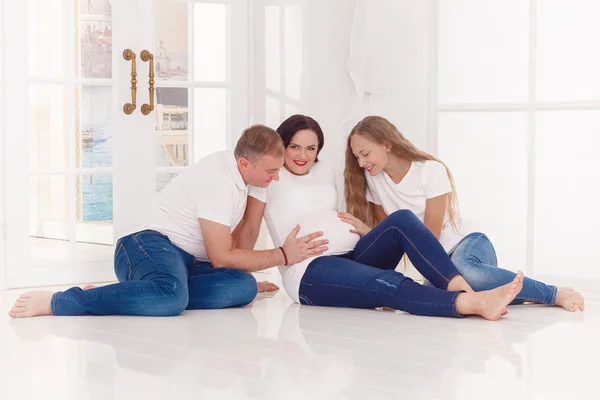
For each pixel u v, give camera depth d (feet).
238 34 13.94
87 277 12.82
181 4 13.53
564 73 13.58
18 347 7.88
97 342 8.10
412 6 13.23
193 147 13.74
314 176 10.80
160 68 13.50
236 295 10.10
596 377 6.87
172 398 6.21
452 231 10.71
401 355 7.63
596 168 13.26
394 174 10.87
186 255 10.30
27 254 12.34
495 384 6.64
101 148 12.91
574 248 13.47
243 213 10.47
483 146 13.57
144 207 10.52
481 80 13.62
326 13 13.78
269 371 7.02
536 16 12.45
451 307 9.26
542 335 8.55
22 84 12.20
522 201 13.43
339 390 6.45
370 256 10.12
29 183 12.29
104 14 12.82
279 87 14.12
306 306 10.33
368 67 13.43
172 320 9.29
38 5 12.34
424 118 13.32
